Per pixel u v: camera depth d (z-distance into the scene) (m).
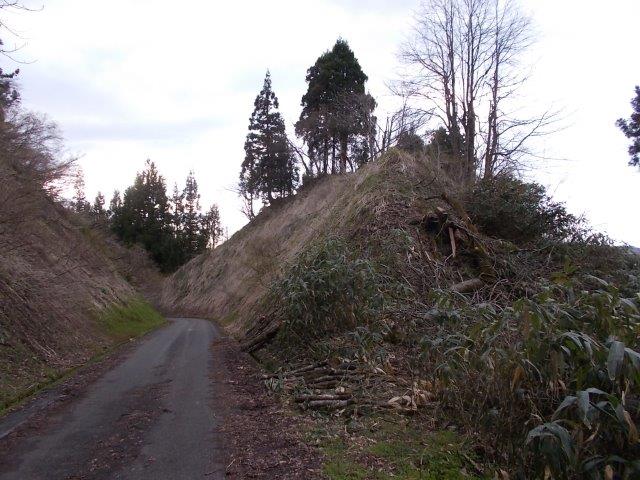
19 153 14.71
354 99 34.59
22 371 9.92
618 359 3.44
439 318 6.55
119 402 8.26
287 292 10.90
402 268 11.94
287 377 9.23
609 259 12.78
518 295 11.70
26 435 6.48
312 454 5.54
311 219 27.06
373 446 5.67
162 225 63.31
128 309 25.52
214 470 5.16
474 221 15.01
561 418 3.88
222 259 45.66
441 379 5.40
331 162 41.09
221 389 9.20
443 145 25.73
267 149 43.38
